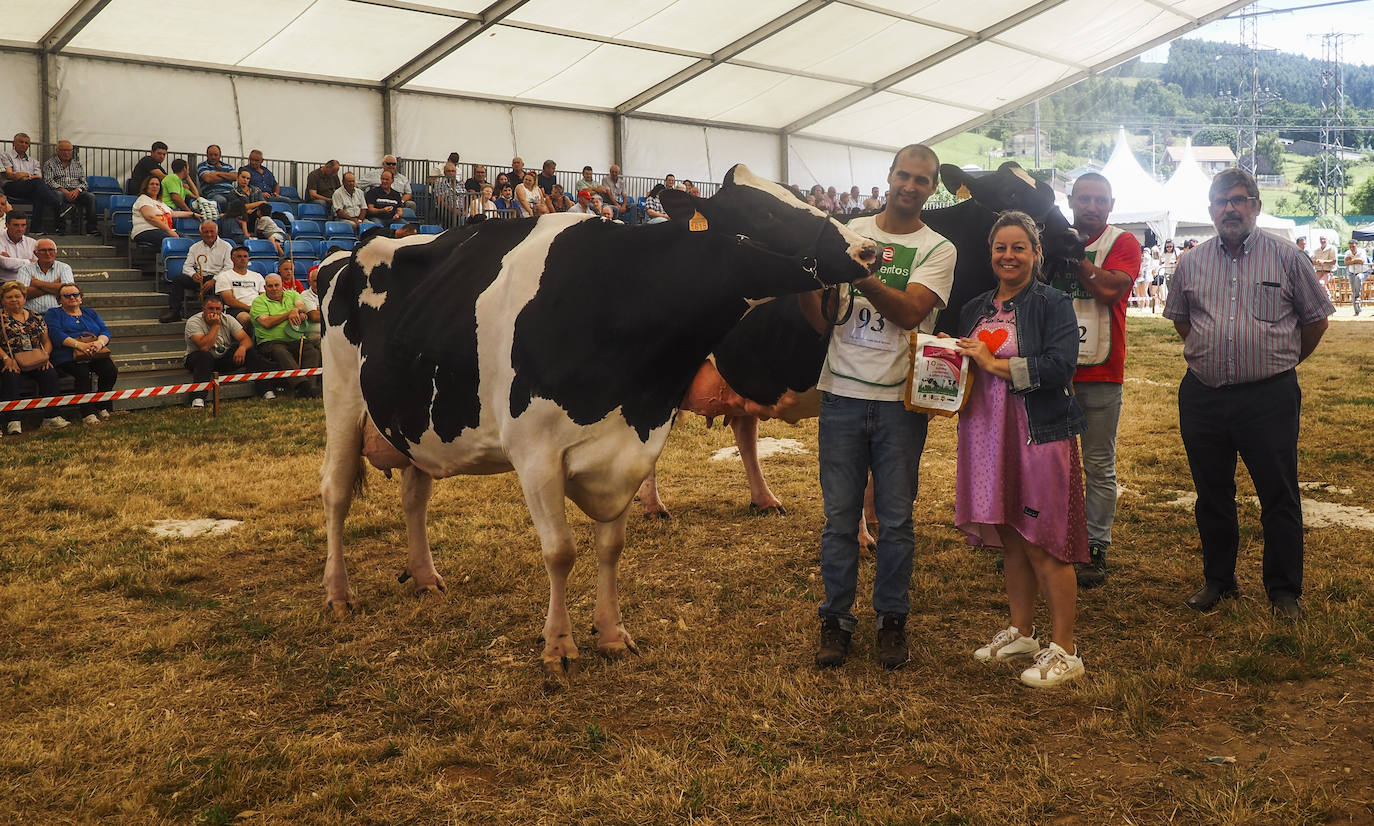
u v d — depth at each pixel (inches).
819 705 144.6
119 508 261.1
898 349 156.3
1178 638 167.0
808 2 741.9
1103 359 191.5
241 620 184.2
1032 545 152.1
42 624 182.1
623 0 674.2
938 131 1122.0
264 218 563.8
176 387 408.2
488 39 703.1
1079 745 132.6
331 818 118.8
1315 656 152.9
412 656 166.9
